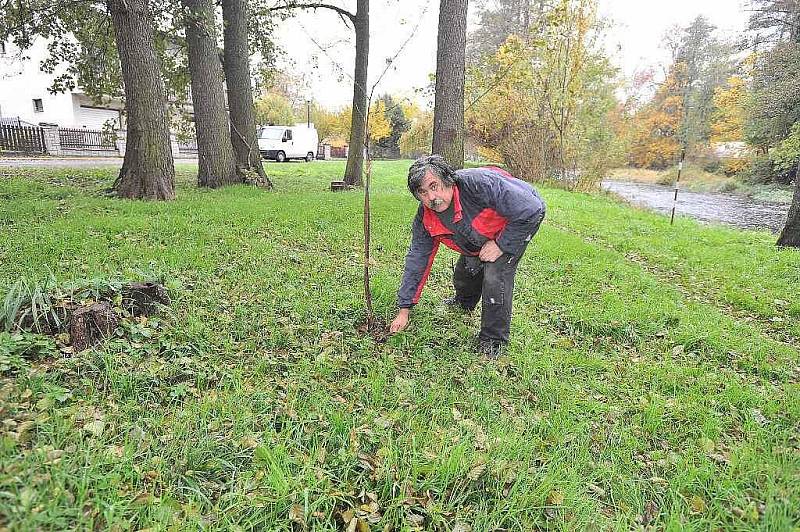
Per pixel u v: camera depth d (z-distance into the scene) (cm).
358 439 249
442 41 937
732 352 401
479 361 358
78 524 169
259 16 1354
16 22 1032
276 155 2903
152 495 191
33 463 188
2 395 232
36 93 2898
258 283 466
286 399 283
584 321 447
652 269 711
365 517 203
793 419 303
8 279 400
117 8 852
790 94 2273
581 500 223
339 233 709
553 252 689
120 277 402
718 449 273
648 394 331
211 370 308
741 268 700
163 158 920
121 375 279
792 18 2672
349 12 1333
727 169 3028
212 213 780
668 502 232
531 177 2120
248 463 228
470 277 420
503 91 1998
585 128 2117
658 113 3934
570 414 298
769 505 217
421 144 3142
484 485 228
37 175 1254
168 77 1333
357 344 363
